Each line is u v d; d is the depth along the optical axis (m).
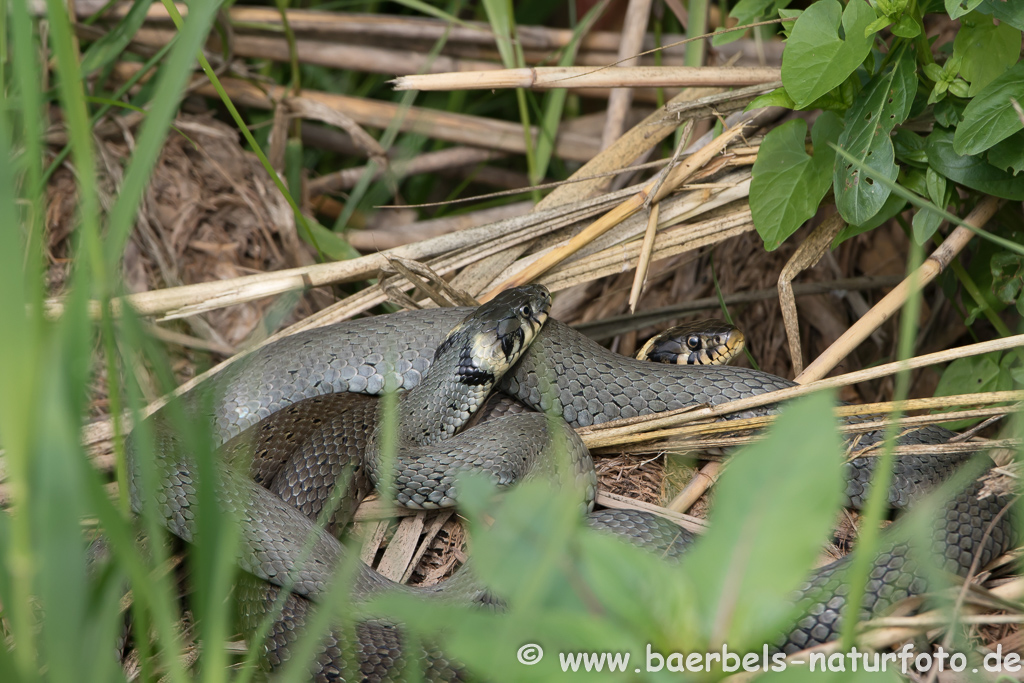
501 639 0.56
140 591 0.63
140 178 0.57
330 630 0.86
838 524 0.89
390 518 0.90
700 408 0.90
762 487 0.53
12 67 0.95
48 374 0.56
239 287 0.94
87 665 0.65
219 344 0.97
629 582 0.57
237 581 0.87
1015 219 0.91
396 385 0.94
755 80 0.94
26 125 0.58
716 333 0.97
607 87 0.94
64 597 0.58
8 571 0.63
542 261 0.95
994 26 0.88
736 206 0.95
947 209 0.91
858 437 0.89
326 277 0.94
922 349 0.97
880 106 0.88
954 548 0.86
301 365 0.94
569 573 0.58
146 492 0.65
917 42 0.89
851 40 0.88
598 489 0.90
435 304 0.96
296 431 0.92
